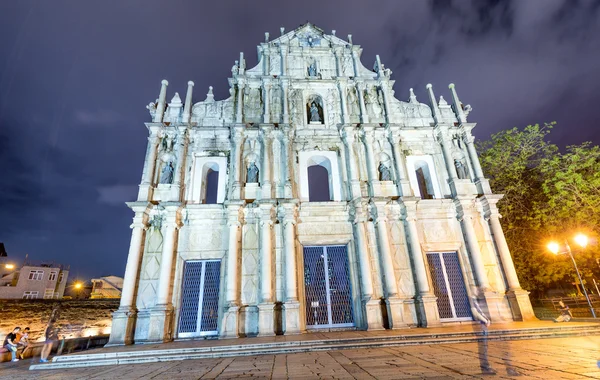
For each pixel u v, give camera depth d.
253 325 16.27
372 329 16.09
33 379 8.79
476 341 11.91
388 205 19.39
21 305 24.14
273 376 7.62
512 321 16.89
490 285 18.23
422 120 22.56
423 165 22.22
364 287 17.17
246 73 22.89
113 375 8.88
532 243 23.20
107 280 51.56
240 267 17.48
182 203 17.91
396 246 18.62
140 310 16.36
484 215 19.73
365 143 20.88
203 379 7.70
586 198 20.05
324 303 17.70
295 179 20.14
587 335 12.14
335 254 18.80
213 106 21.83
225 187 19.75
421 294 17.22
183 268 17.61
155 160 19.64
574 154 21.56
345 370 7.86
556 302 23.33
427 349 10.73
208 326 16.72
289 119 21.41
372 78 23.30
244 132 20.66
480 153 26.84
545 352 9.01
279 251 17.86
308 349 11.69
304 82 22.47
